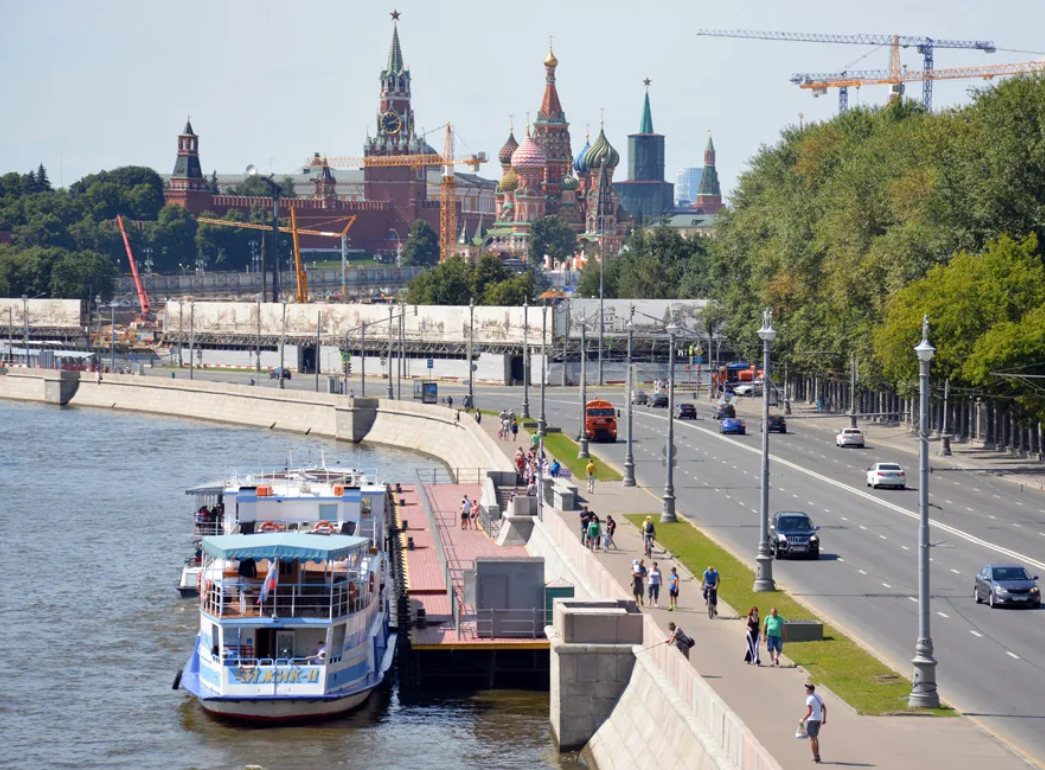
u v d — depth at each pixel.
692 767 179.88
